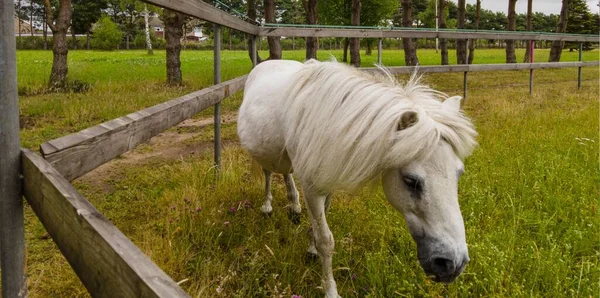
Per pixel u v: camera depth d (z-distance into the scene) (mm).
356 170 1791
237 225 3279
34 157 1375
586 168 4473
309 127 2018
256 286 2529
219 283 2578
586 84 14352
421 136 1678
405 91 1964
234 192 3945
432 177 1729
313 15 16047
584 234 2947
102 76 13219
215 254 2857
